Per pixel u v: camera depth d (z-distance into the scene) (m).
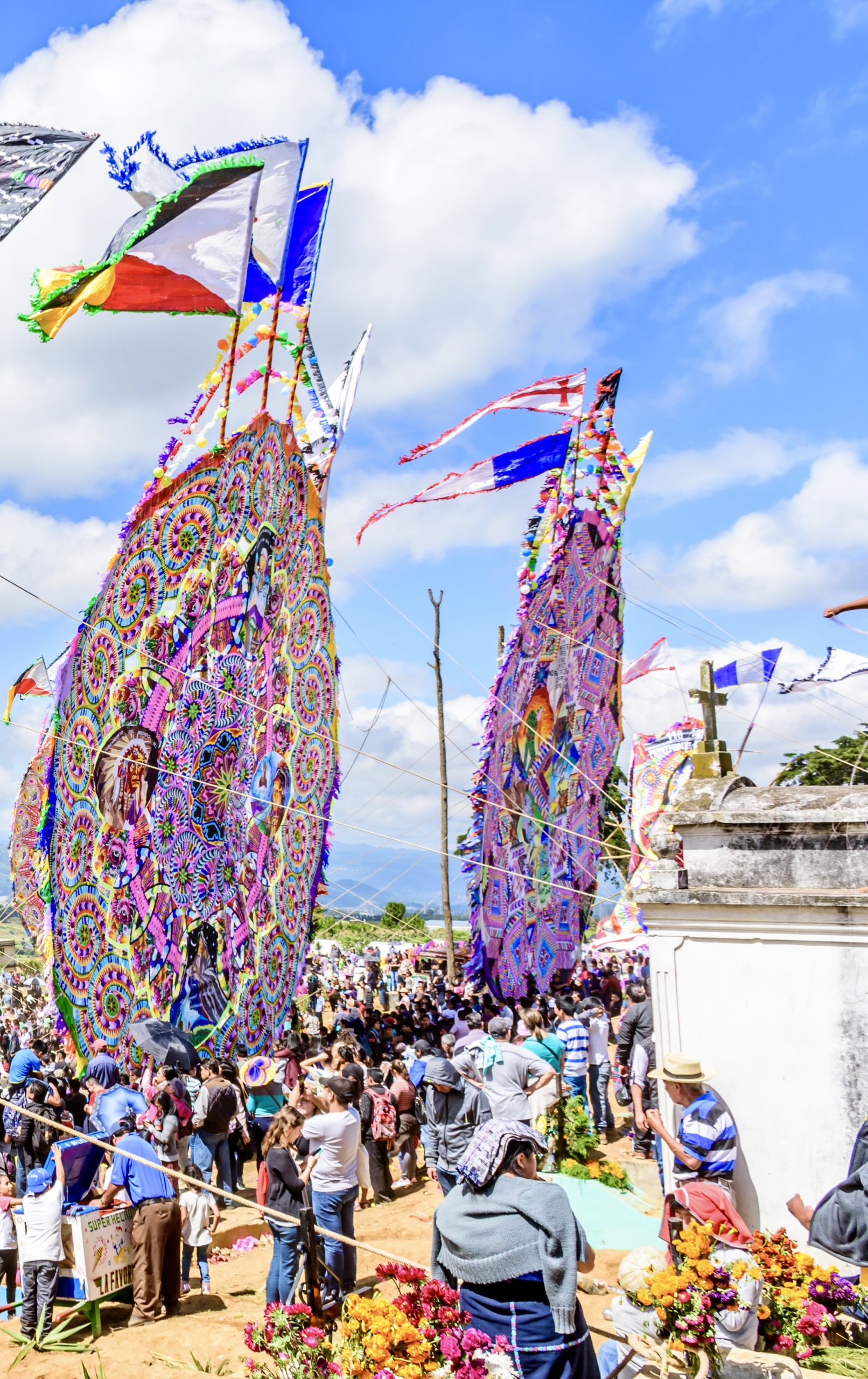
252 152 12.98
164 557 17.81
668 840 9.16
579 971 25.31
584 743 24.72
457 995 23.34
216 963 18.58
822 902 7.73
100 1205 9.62
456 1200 5.27
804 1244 7.60
